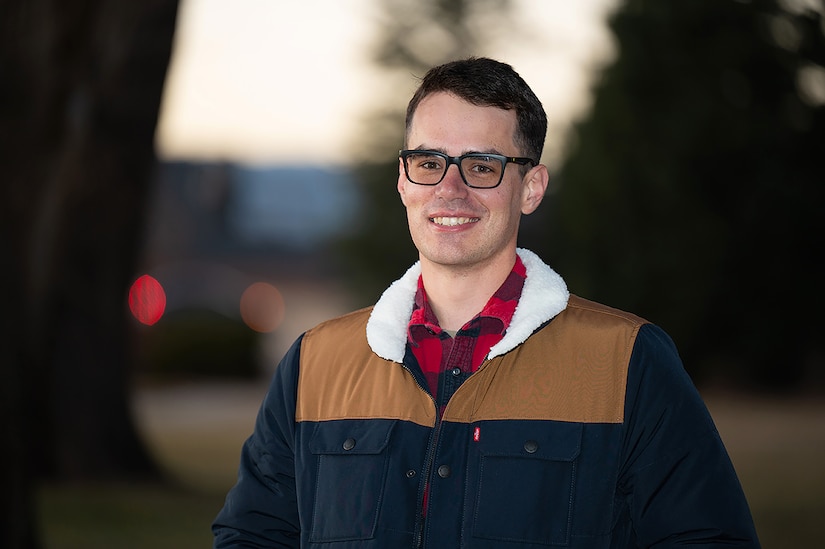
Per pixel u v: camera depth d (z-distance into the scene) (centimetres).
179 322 2256
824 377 1775
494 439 244
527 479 240
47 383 1045
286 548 269
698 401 248
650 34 1427
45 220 992
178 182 4662
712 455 242
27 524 622
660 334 255
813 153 1338
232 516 273
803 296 1409
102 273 1059
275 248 5244
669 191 1446
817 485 991
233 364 2241
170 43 1035
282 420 271
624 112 1462
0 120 947
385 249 2289
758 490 973
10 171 962
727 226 1419
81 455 1061
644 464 243
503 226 257
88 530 848
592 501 240
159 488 1038
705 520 239
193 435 1421
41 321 1022
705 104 1388
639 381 246
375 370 261
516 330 251
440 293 264
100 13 980
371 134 2312
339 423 259
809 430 1362
